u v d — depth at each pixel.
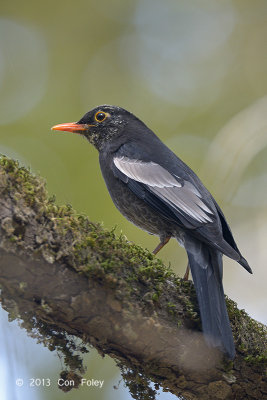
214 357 6.96
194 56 17.39
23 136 15.58
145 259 7.12
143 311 6.68
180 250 15.12
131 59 17.08
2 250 5.96
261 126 14.12
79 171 14.95
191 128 16.69
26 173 6.50
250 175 16.09
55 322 6.52
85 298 6.35
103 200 14.62
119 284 6.49
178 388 7.22
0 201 6.09
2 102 16.03
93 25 17.05
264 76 16.72
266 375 7.27
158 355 6.82
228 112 16.70
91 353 12.54
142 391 7.29
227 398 7.28
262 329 7.69
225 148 14.07
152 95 16.88
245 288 15.30
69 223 6.48
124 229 14.32
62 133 15.43
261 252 15.34
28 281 6.15
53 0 16.91
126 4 17.20
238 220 15.66
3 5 16.80
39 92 16.30
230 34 17.33
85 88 16.58
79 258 6.34
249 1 17.28
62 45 16.83
